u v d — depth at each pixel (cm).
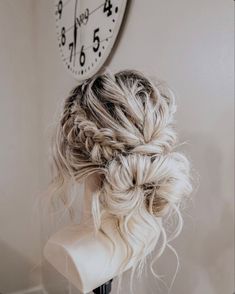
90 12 100
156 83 66
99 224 56
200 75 64
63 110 61
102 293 65
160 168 54
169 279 77
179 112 71
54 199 73
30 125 158
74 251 57
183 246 72
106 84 57
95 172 56
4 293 161
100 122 54
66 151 59
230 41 57
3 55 147
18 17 149
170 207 59
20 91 153
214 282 63
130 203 54
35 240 166
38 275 169
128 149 54
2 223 157
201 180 65
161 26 74
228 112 58
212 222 63
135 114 54
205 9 62
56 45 132
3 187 155
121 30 90
